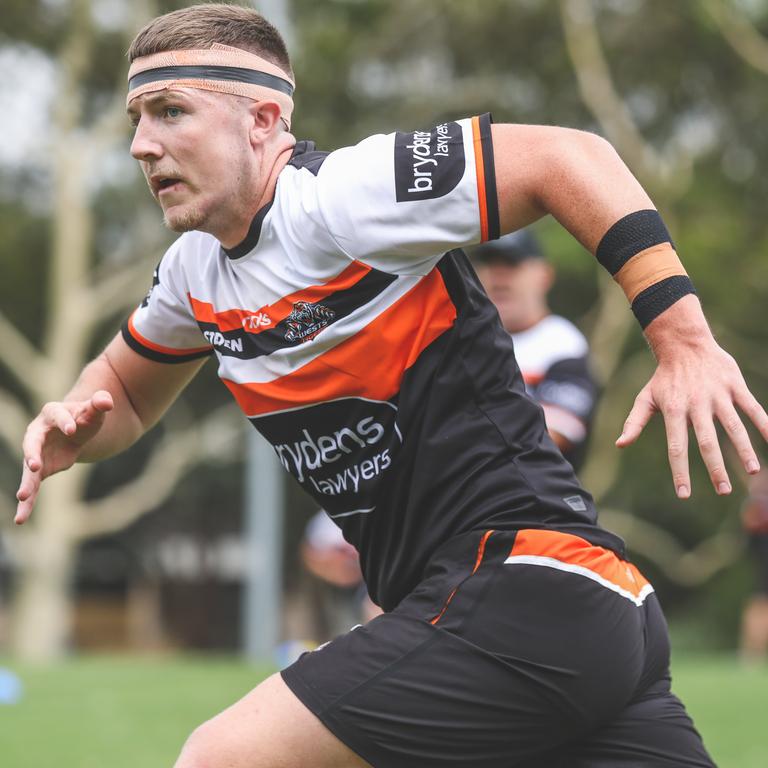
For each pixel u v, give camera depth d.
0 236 82.50
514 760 10.02
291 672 9.92
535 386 17.39
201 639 108.12
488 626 9.80
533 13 79.88
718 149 85.06
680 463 9.35
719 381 9.42
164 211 10.38
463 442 10.14
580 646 9.85
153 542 102.44
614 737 10.37
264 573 57.03
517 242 17.66
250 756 9.61
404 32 80.75
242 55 10.23
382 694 9.73
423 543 10.27
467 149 9.84
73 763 19.78
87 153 79.00
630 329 81.94
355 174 9.86
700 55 81.88
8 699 27.05
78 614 111.56
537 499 10.09
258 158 10.33
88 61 78.69
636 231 9.66
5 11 77.81
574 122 84.12
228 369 10.71
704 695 27.25
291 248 10.10
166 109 10.19
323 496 10.80
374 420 10.27
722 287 80.56
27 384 79.56
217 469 90.94
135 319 11.78
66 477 79.00
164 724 23.69
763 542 44.66
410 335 10.12
